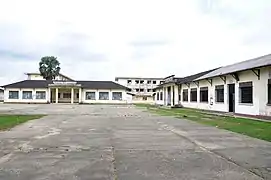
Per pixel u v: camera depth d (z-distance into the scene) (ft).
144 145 29.35
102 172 18.94
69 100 204.44
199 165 20.99
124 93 201.46
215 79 94.99
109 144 29.86
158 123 54.24
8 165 20.81
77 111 97.66
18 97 194.70
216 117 68.64
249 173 18.92
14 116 68.80
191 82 119.44
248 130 42.09
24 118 63.21
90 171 19.20
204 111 95.30
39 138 33.86
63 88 197.98
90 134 37.65
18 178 17.54
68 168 19.97
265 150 26.91
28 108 118.21
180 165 20.95
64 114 80.28
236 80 79.36
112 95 200.95
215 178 17.74
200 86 110.22
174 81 140.56
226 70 89.10
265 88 64.95
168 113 87.04
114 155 24.34
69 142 30.99
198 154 24.95
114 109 116.06
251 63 78.13
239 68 77.46
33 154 24.64
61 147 28.02
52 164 21.09
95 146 28.63
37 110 102.12
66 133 38.58
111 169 19.71
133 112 93.30
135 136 35.99
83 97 199.00
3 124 49.52
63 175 18.22
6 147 27.94
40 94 195.72
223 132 40.47
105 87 200.23
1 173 18.69
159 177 17.87
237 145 29.63
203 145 29.55
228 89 85.71
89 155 24.29
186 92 129.90
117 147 28.14
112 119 63.57
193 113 85.97
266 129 42.93
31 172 18.93
